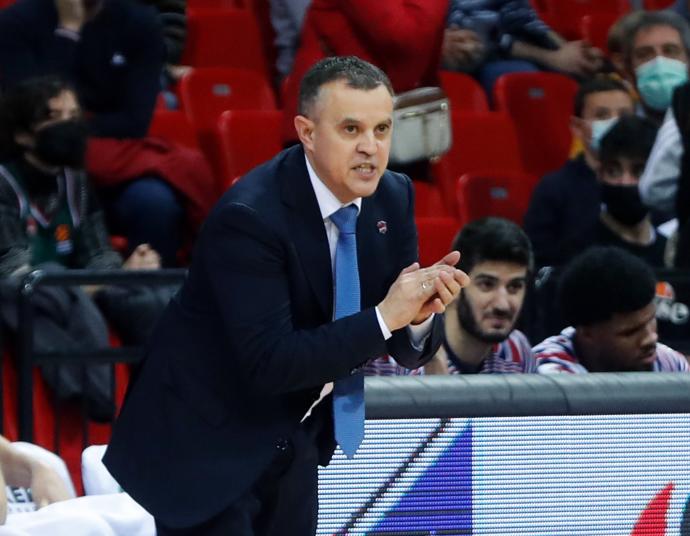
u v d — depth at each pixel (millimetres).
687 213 16844
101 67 19125
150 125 19562
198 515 8742
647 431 9367
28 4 19172
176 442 8867
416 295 8445
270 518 9148
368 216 9016
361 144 8461
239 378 8836
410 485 9180
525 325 14766
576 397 9266
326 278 8797
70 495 10727
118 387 14953
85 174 16750
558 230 18203
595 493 9344
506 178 20125
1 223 16016
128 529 9797
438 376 9266
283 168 8789
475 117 21609
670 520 9430
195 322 8922
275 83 23391
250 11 23703
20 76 18875
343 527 9219
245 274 8562
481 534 9242
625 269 12383
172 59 22266
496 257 12938
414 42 17297
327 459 9180
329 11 17406
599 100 19016
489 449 9219
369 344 8461
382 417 9102
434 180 20688
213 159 20438
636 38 20953
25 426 14008
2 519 9211
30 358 14039
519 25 23750
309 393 8953
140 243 17906
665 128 17250
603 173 17688
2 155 16312
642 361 12570
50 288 14219
